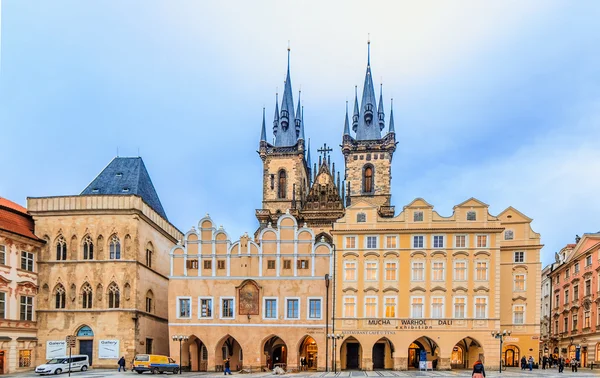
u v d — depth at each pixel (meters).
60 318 64.31
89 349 63.59
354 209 64.44
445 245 62.28
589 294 69.19
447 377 49.47
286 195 105.44
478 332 60.09
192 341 64.31
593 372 58.00
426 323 61.00
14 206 70.12
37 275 65.44
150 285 69.88
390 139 102.19
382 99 110.00
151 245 71.38
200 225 65.69
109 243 65.81
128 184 74.19
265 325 62.72
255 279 63.88
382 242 63.31
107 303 64.19
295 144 108.06
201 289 64.31
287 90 113.25
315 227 97.75
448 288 61.41
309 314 62.72
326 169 101.75
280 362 70.50
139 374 55.94
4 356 58.03
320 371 60.78
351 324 61.94
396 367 60.47
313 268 63.56
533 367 61.69
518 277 63.78
